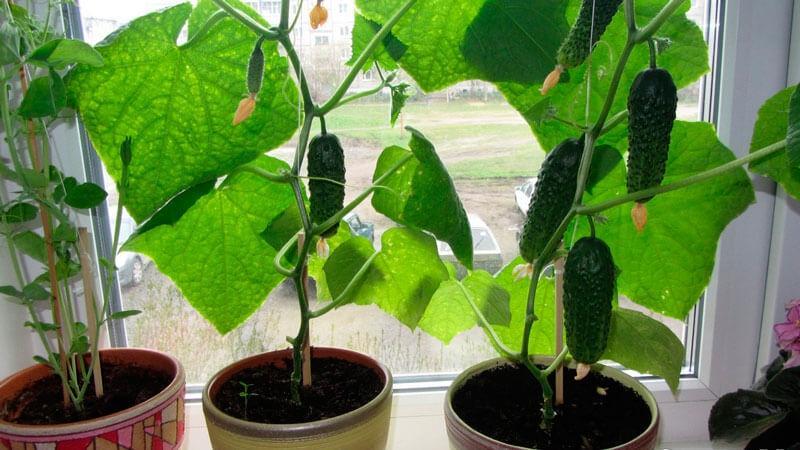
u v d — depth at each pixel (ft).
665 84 1.51
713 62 2.50
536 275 1.89
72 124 2.41
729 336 2.69
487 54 2.22
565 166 1.73
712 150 2.19
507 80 2.25
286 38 1.86
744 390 2.42
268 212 2.45
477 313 2.15
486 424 2.05
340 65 2.55
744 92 2.45
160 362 2.39
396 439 2.71
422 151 1.87
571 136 2.29
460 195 2.73
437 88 2.30
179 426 2.19
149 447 2.05
